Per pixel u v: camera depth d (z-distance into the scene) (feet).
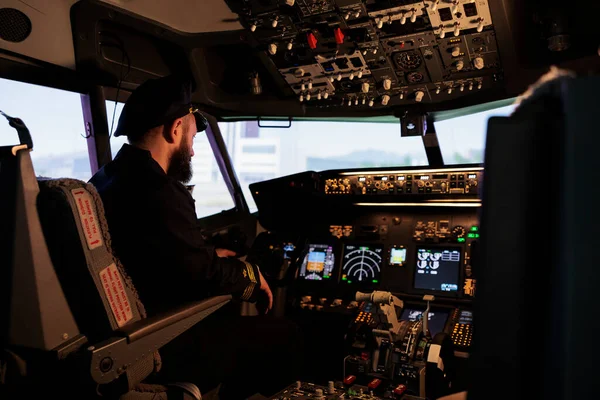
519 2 9.15
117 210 6.02
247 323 8.31
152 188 6.11
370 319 10.59
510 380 1.70
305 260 12.34
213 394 7.02
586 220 1.59
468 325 9.84
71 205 4.55
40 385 4.39
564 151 1.64
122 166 6.43
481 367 1.74
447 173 10.66
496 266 1.75
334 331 11.66
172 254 5.95
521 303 1.71
